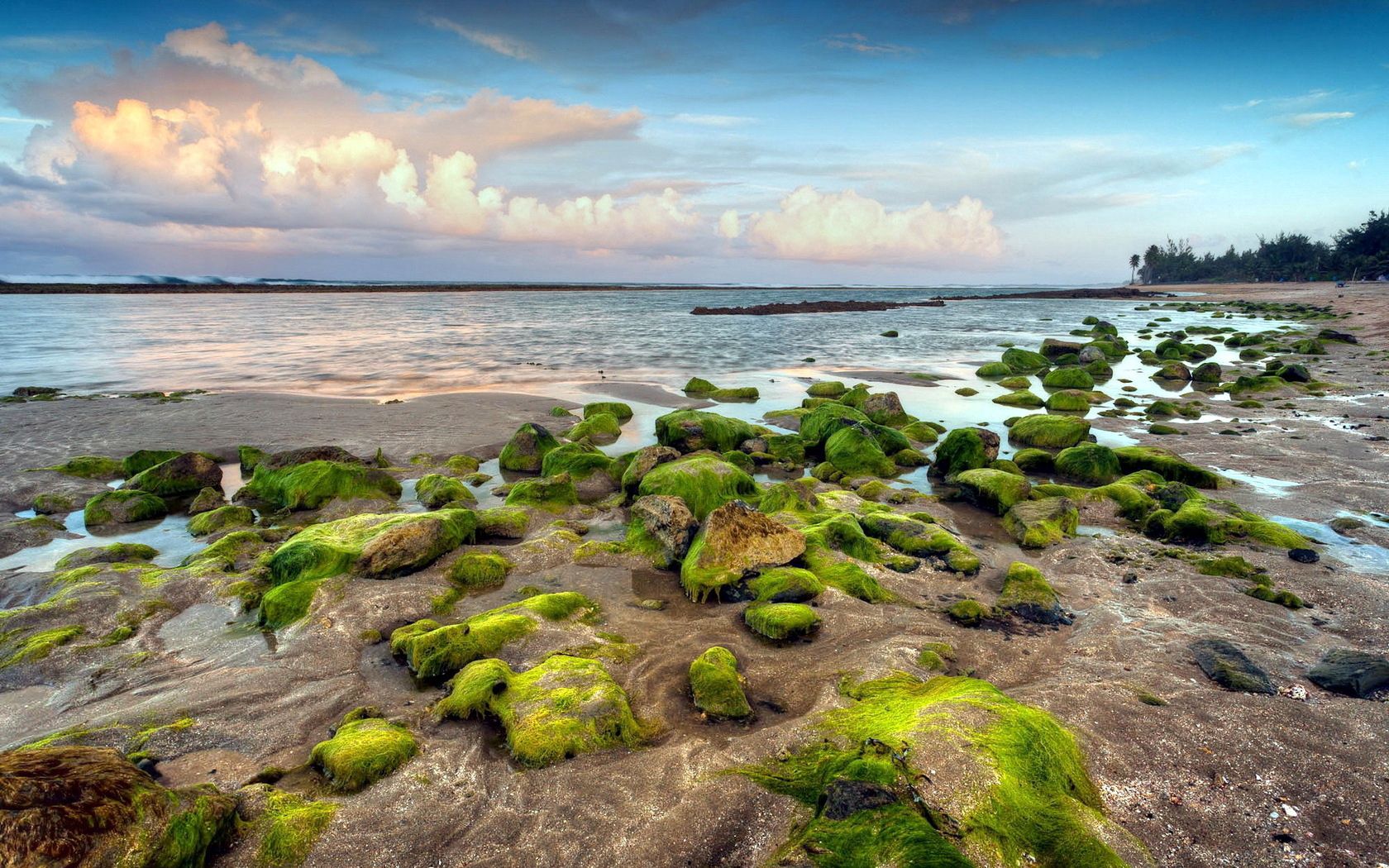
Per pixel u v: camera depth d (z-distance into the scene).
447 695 7.88
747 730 7.28
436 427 22.16
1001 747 6.07
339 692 8.14
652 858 5.55
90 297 125.25
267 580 10.97
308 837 5.74
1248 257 197.62
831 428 19.45
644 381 32.25
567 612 9.91
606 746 6.91
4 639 9.09
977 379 33.81
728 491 14.12
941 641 9.05
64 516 14.48
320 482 14.95
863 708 7.41
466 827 5.91
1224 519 12.47
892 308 99.88
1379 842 5.55
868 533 12.94
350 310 91.69
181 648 9.13
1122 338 53.62
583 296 162.50
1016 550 12.54
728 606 10.41
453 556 12.02
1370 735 6.76
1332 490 14.89
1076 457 17.02
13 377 33.09
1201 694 7.57
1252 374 33.47
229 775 6.62
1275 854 5.48
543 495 14.76
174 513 14.82
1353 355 36.97
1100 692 7.61
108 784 5.32
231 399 26.62
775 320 74.44
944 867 4.83
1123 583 10.85
